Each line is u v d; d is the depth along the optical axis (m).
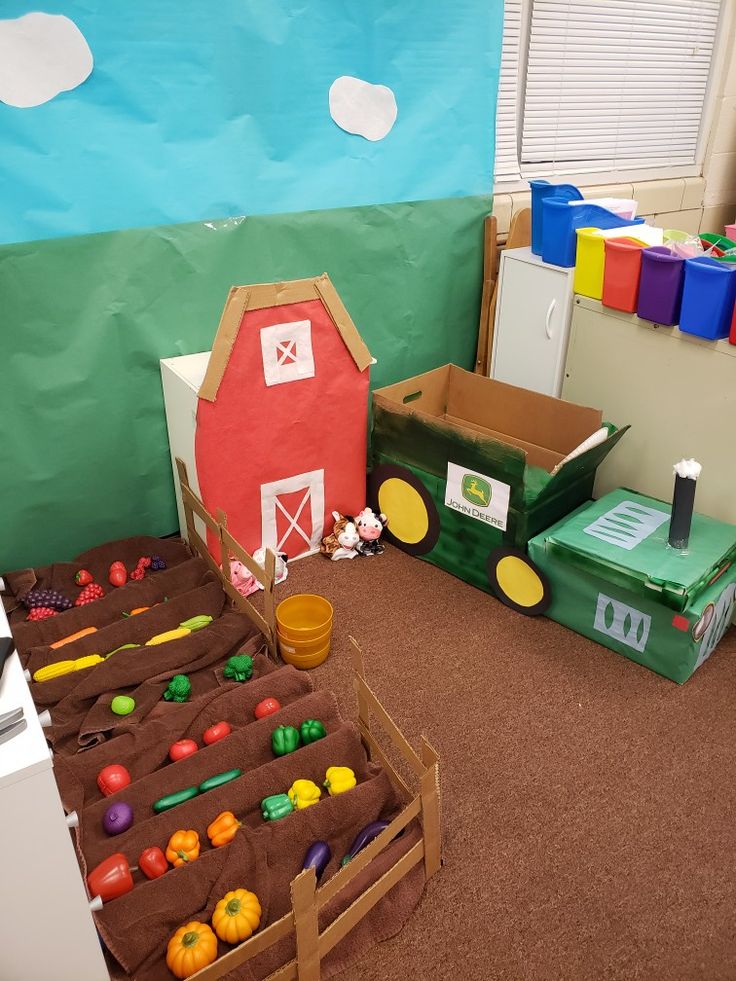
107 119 1.64
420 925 1.23
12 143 1.55
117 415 1.89
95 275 1.73
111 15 1.56
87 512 1.95
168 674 1.60
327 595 1.99
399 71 1.99
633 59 2.59
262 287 1.70
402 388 2.15
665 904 1.27
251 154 1.85
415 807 1.18
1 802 0.87
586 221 2.00
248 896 1.17
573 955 1.19
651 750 1.55
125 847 1.25
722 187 3.10
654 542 1.75
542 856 1.34
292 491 1.99
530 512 1.82
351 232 2.08
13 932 0.96
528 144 2.47
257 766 1.42
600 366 2.03
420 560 2.14
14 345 1.69
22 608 1.82
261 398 1.81
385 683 1.71
